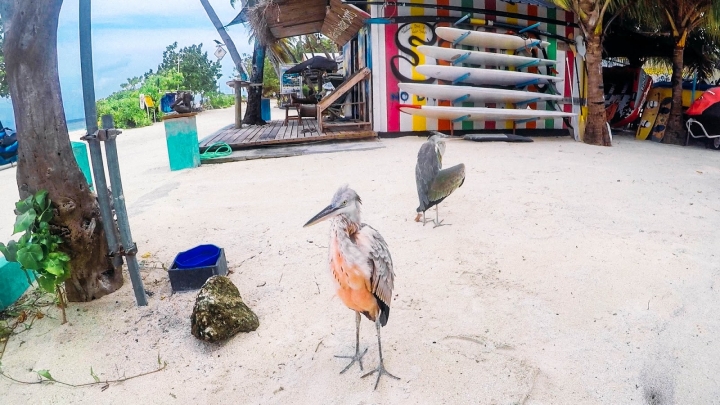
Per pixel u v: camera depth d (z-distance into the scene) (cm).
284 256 516
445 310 400
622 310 389
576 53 1372
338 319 398
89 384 337
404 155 998
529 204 642
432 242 530
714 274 443
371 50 1255
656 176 827
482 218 594
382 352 353
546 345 350
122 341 381
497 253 495
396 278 457
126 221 419
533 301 405
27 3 379
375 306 314
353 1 1213
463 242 524
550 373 322
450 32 1225
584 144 1239
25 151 397
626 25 1633
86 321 407
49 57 396
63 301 412
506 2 1316
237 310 385
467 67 1271
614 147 1212
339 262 294
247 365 350
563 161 943
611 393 306
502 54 1259
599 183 763
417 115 1270
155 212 677
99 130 400
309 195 726
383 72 1252
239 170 927
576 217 593
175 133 970
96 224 432
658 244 508
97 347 374
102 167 407
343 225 296
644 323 372
